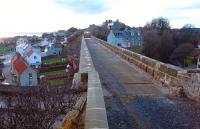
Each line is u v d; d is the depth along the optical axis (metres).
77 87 7.68
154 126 5.68
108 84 9.65
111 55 20.84
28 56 68.12
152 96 8.02
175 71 8.62
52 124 5.12
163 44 82.50
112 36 90.62
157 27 113.69
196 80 7.43
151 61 11.31
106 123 4.47
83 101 6.46
